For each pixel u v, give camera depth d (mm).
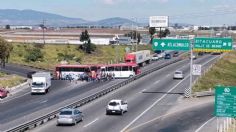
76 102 62969
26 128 47156
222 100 32844
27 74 103938
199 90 88000
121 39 189000
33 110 62906
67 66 105812
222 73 125125
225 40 78500
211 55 178500
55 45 168750
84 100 66875
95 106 65250
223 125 51188
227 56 170000
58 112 56625
